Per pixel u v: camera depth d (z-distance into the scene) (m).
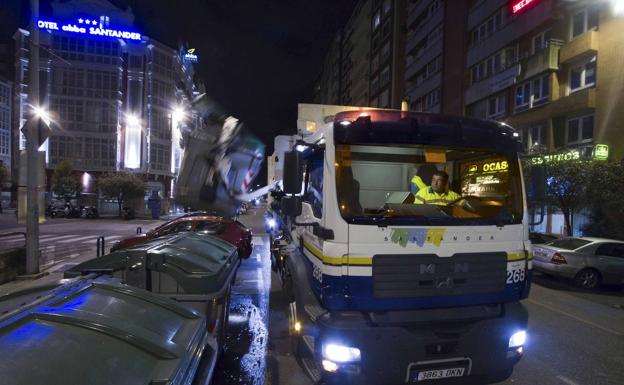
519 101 20.70
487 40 23.73
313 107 7.76
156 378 1.69
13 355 1.51
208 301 3.91
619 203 11.73
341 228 3.12
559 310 6.86
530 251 3.64
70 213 33.28
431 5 32.97
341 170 3.32
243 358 4.43
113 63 41.28
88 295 2.25
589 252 8.72
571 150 14.55
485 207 3.87
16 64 41.16
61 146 40.06
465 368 3.16
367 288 3.08
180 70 50.88
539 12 19.14
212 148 6.71
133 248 4.27
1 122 45.69
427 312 3.22
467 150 3.73
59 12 39.84
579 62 16.83
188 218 10.55
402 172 4.18
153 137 43.72
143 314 2.25
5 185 39.06
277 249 6.83
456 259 3.31
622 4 14.72
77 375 1.52
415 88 35.91
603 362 4.47
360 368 2.97
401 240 3.19
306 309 3.46
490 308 3.44
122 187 34.38
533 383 3.90
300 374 4.03
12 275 8.00
